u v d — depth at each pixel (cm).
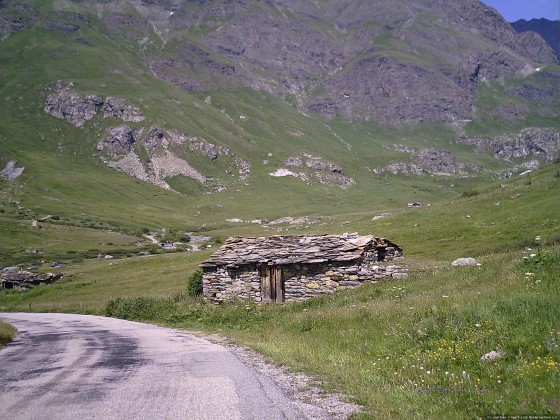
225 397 951
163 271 6588
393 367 1182
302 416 820
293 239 3319
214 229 18788
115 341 1947
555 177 7019
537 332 1125
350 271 2878
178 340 1925
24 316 3859
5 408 912
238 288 3195
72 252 12019
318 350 1483
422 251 4950
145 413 852
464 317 1357
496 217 5884
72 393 1023
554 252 1992
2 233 13862
